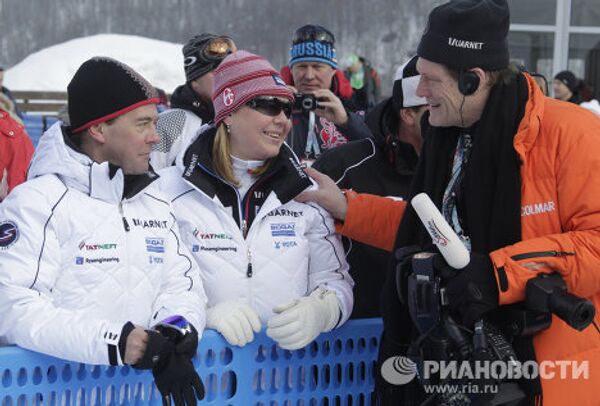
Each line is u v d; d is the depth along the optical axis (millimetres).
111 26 19297
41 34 19062
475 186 1858
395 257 2025
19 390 1863
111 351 1766
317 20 15094
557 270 1725
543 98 1851
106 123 1980
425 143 2113
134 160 2006
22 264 1820
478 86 1845
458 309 1724
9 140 4129
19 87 17547
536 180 1800
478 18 1818
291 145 3641
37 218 1852
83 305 1903
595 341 1806
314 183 2357
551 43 10914
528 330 1746
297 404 2188
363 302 2645
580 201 1737
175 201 2221
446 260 1734
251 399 2115
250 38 15914
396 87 2641
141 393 2004
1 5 18812
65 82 17703
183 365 1820
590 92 9570
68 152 1928
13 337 1852
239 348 2082
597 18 10867
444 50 1849
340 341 2223
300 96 3281
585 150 1748
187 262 2111
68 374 1914
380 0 14414
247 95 2139
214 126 2277
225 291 2197
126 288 1965
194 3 18484
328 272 2322
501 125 1832
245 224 2232
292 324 2018
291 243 2252
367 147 2793
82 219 1911
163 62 18422
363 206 2314
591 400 1810
